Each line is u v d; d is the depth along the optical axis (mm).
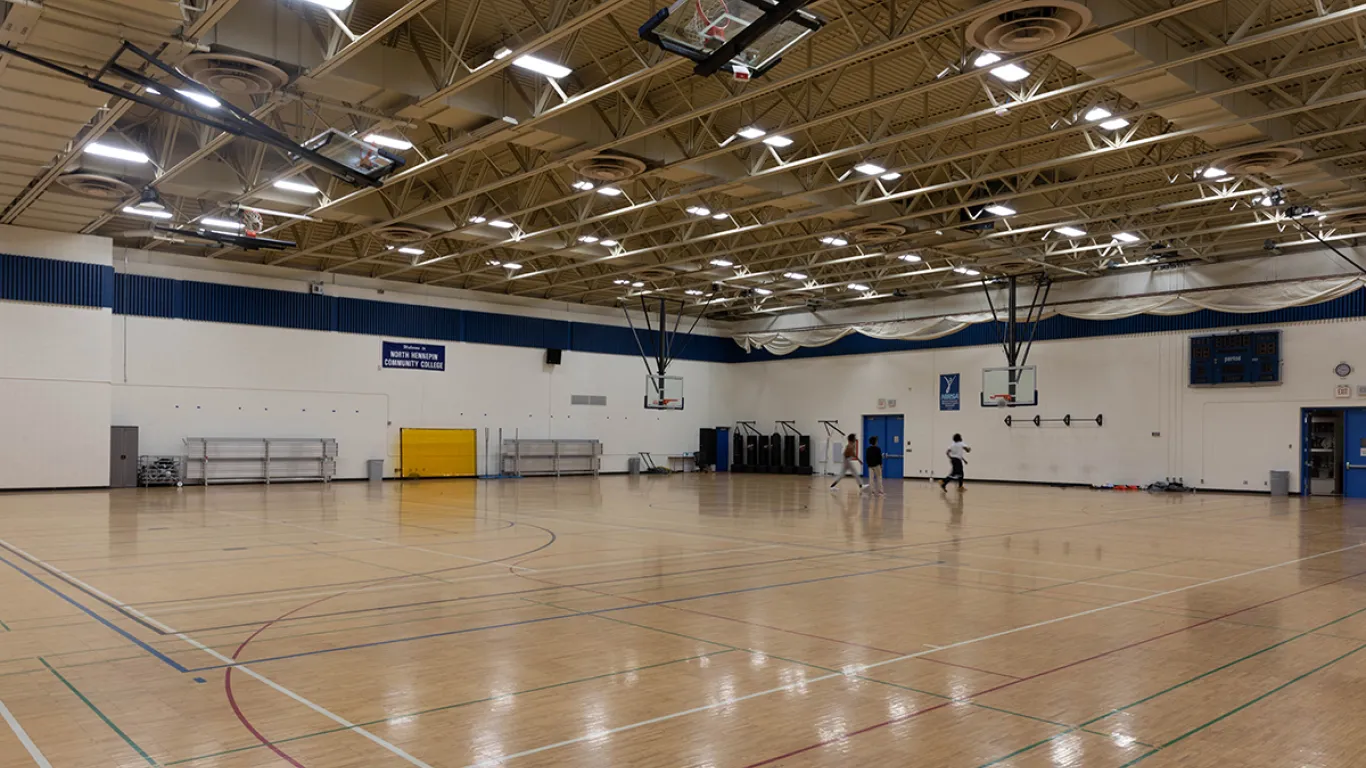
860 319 32531
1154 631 7031
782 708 4969
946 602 8227
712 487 26109
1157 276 25422
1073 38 10273
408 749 4258
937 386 30562
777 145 14461
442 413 28906
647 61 12180
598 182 17109
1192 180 16438
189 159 14828
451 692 5230
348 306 27141
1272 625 7277
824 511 18156
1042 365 28031
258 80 11477
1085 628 7133
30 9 10125
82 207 18781
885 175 15914
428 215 19641
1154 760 4191
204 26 10352
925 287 30094
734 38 8203
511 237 21078
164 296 23859
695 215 19594
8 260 20234
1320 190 16562
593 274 28406
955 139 16656
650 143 15180
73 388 21109
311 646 6371
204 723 4637
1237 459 24203
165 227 18359
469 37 12719
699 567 10312
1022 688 5406
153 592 8461
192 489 22906
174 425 23875
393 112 12852
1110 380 26547
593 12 9688
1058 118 15359
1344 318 22547
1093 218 18984
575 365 32250
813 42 12602
